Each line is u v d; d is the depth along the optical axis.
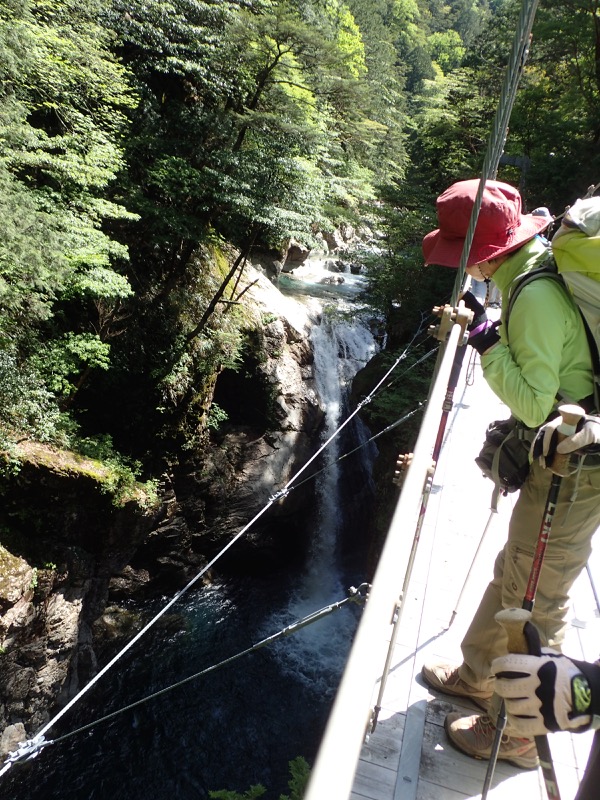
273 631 15.03
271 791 11.12
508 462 2.14
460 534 4.14
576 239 1.75
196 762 11.46
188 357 15.41
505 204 2.08
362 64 41.56
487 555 3.90
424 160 25.88
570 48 18.33
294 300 20.16
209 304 16.58
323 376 18.78
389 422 14.38
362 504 18.83
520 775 2.37
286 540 17.48
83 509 11.87
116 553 12.77
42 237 9.88
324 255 27.16
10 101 10.27
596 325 1.82
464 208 2.14
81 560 11.97
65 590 11.70
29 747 4.14
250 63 15.92
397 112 28.56
